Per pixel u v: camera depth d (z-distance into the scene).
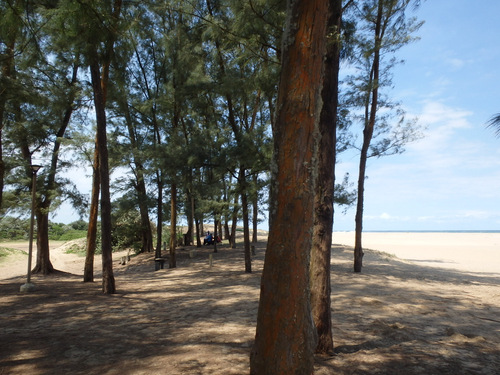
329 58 5.41
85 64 10.52
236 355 4.75
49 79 13.00
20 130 13.65
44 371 4.29
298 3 3.06
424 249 32.59
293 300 2.95
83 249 30.44
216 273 14.79
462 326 6.72
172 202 17.78
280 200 3.01
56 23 6.15
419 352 5.03
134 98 19.19
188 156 13.54
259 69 11.55
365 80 13.01
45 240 16.55
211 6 13.23
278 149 3.06
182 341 5.58
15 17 5.56
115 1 8.23
